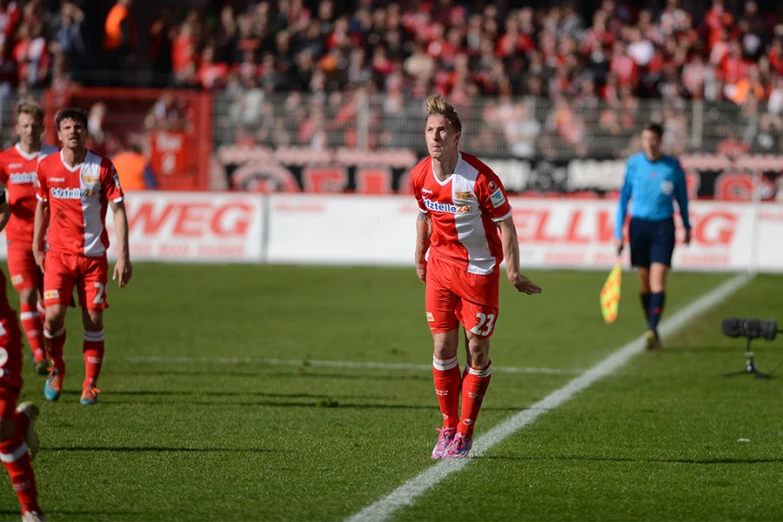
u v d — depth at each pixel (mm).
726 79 90875
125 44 82000
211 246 67375
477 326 21562
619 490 19797
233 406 27797
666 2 102438
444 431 22453
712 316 48500
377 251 67812
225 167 73062
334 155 73062
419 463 21750
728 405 28828
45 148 31125
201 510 18188
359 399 29172
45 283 27672
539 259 67062
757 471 21391
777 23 103250
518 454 22688
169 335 41156
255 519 17672
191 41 84562
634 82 86500
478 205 20938
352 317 46969
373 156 73062
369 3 92000
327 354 37344
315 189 73312
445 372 22203
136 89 76750
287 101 73250
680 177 39312
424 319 46688
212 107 73000
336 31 86875
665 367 35406
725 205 66750
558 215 67062
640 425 25969
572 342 40938
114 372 33031
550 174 73750
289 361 35688
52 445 23000
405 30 89688
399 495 19219
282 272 63500
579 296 55625
